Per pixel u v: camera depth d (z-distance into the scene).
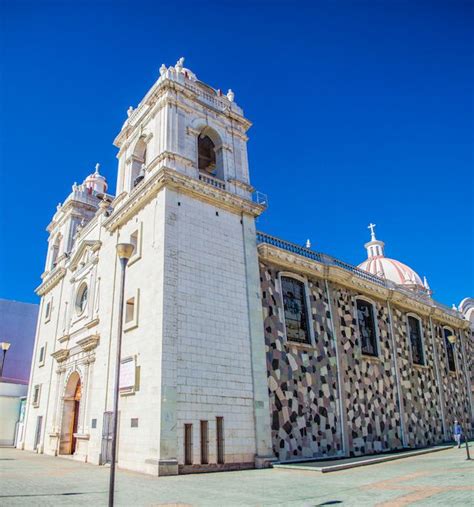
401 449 25.34
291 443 19.47
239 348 18.20
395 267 41.22
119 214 21.64
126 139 24.08
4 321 41.78
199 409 15.89
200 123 21.56
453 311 38.91
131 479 13.32
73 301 26.56
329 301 24.98
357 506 8.41
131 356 17.41
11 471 15.74
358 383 24.56
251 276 20.12
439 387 31.91
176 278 17.19
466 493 9.20
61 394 24.88
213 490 11.02
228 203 20.42
